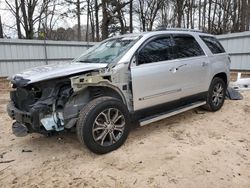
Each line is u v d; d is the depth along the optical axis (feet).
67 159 11.51
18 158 11.80
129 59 12.69
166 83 14.17
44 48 46.01
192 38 16.70
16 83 11.20
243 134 13.99
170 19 91.35
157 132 14.43
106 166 10.73
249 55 43.39
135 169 10.41
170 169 10.33
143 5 89.86
